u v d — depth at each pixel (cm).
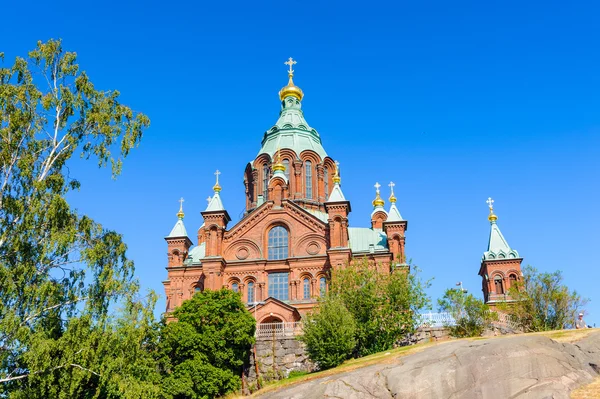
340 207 6869
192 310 5041
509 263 8150
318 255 6825
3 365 3666
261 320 6222
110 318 3994
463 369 3509
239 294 5262
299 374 4931
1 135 4006
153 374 4534
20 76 4306
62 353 3719
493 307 6378
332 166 8531
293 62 9481
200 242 8375
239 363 4897
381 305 5194
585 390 3241
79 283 4056
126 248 4316
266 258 6975
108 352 3844
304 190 8138
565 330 4256
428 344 4481
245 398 4312
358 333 4966
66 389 3703
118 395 3881
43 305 3819
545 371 3356
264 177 8331
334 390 3694
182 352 4791
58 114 4366
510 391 3291
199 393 4647
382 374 3716
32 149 4172
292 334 5188
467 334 4975
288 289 6825
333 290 5456
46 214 4003
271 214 7138
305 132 8675
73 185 4391
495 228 8538
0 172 4028
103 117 4400
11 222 3962
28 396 3625
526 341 3612
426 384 3509
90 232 4216
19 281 3738
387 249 7081
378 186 8638
